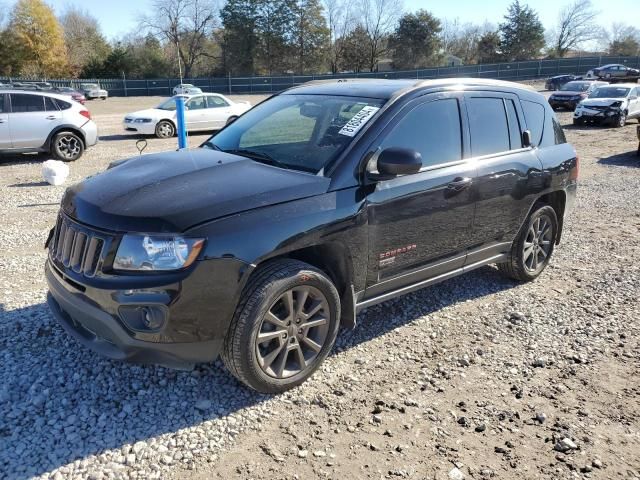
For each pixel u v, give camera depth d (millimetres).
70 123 12711
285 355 3217
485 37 81562
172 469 2635
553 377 3572
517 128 4695
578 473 2705
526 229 4898
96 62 67688
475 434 2975
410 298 4750
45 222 7238
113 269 2809
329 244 3303
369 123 3582
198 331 2865
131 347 2812
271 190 3111
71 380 3297
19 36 62719
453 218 4039
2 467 2578
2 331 3854
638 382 3531
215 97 18875
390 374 3541
